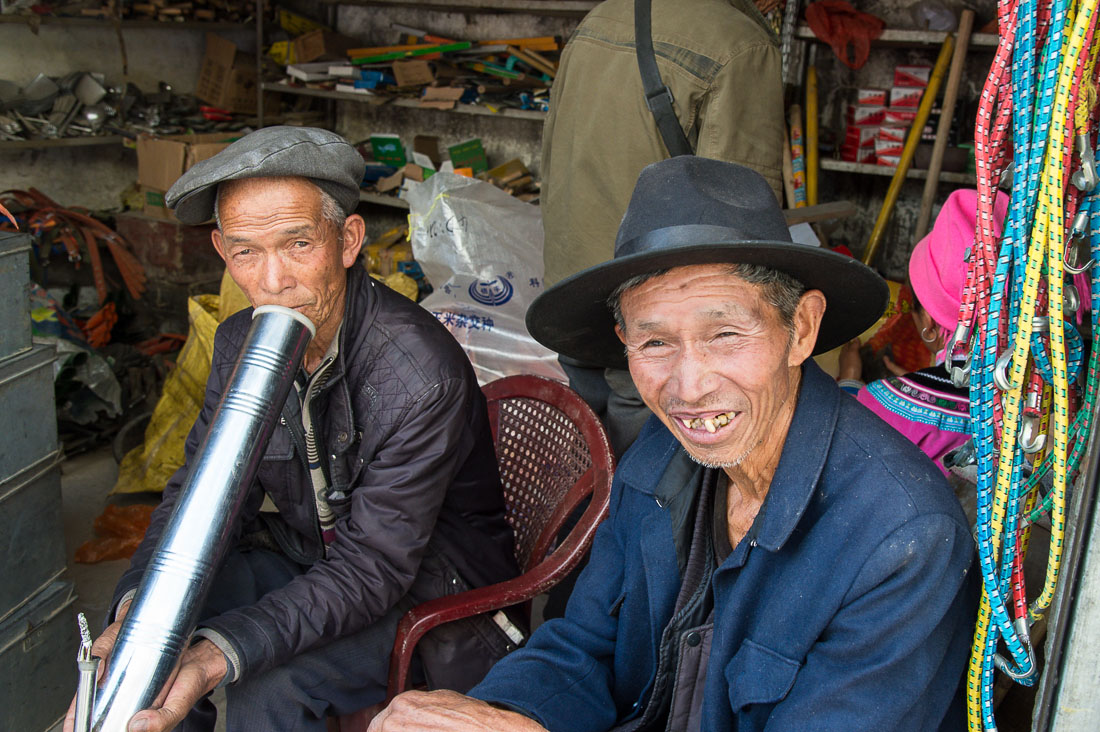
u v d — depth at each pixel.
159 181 4.29
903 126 3.97
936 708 1.10
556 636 1.38
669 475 1.26
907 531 1.03
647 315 1.07
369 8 5.32
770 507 1.11
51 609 1.80
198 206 1.41
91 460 3.40
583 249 2.25
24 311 1.67
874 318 1.18
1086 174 0.94
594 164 2.18
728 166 1.11
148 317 4.34
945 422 1.45
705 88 2.00
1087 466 0.95
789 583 1.11
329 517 1.63
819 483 1.12
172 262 4.25
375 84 4.75
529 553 1.87
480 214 3.01
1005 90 0.99
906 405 1.49
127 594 1.49
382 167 4.98
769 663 1.11
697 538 1.23
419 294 3.79
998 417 1.07
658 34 2.03
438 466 1.54
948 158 3.86
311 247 1.42
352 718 1.61
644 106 2.08
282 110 5.26
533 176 4.99
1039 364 1.00
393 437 1.53
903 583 1.03
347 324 1.53
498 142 5.12
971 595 1.11
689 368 1.06
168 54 5.04
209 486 1.20
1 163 4.41
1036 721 1.04
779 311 1.07
